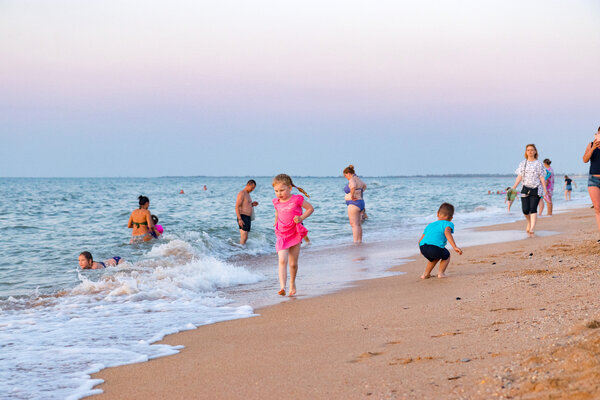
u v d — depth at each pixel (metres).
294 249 7.30
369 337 4.48
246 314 6.05
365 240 14.56
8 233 16.80
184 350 4.58
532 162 12.34
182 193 62.50
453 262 8.98
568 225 14.71
